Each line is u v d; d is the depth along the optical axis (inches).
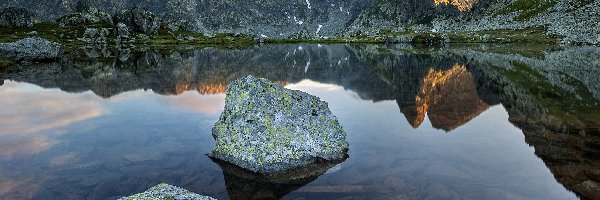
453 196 522.3
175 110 1130.7
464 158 671.8
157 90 1604.3
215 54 4601.4
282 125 746.2
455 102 1278.3
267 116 758.5
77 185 585.0
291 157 686.5
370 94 1531.7
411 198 522.6
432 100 1354.6
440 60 3240.7
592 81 1551.4
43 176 617.0
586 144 722.8
